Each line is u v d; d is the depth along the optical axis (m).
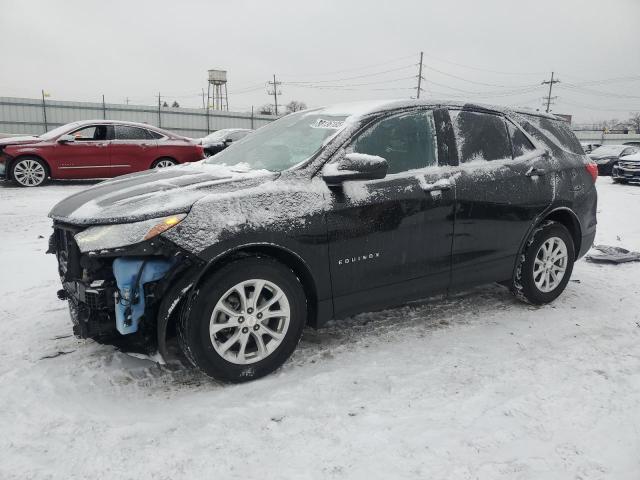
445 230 3.71
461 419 2.74
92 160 11.84
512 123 4.32
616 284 5.17
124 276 2.80
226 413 2.77
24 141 11.60
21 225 7.66
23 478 2.26
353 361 3.40
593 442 2.56
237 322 3.02
